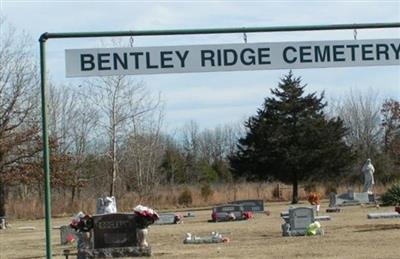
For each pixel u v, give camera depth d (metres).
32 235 36.06
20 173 55.09
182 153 92.94
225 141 103.31
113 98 70.62
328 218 36.44
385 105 91.12
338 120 74.88
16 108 55.19
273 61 12.89
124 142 69.19
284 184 76.12
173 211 57.09
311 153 71.38
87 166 69.38
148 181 70.69
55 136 60.44
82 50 12.52
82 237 22.08
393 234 26.36
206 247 24.59
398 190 50.09
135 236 22.00
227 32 12.68
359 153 83.25
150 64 12.66
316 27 12.85
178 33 12.59
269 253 21.62
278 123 72.12
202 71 12.75
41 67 12.36
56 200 59.50
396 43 13.15
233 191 66.81
